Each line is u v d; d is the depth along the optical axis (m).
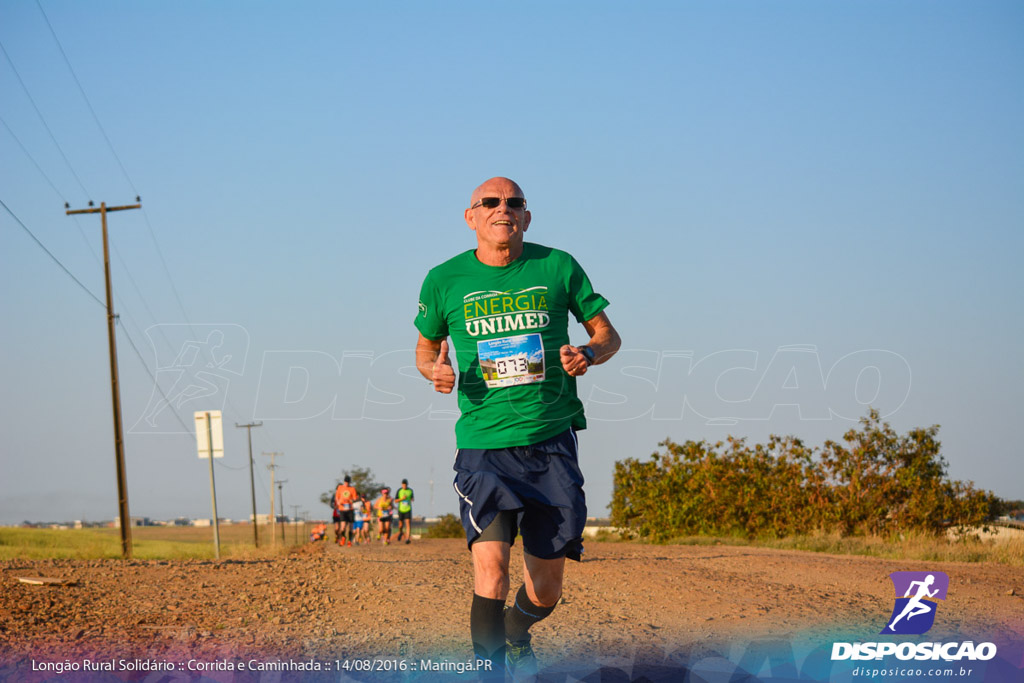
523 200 6.44
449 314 6.53
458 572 16.19
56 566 17.02
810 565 17.53
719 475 38.06
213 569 16.98
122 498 31.62
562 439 6.48
